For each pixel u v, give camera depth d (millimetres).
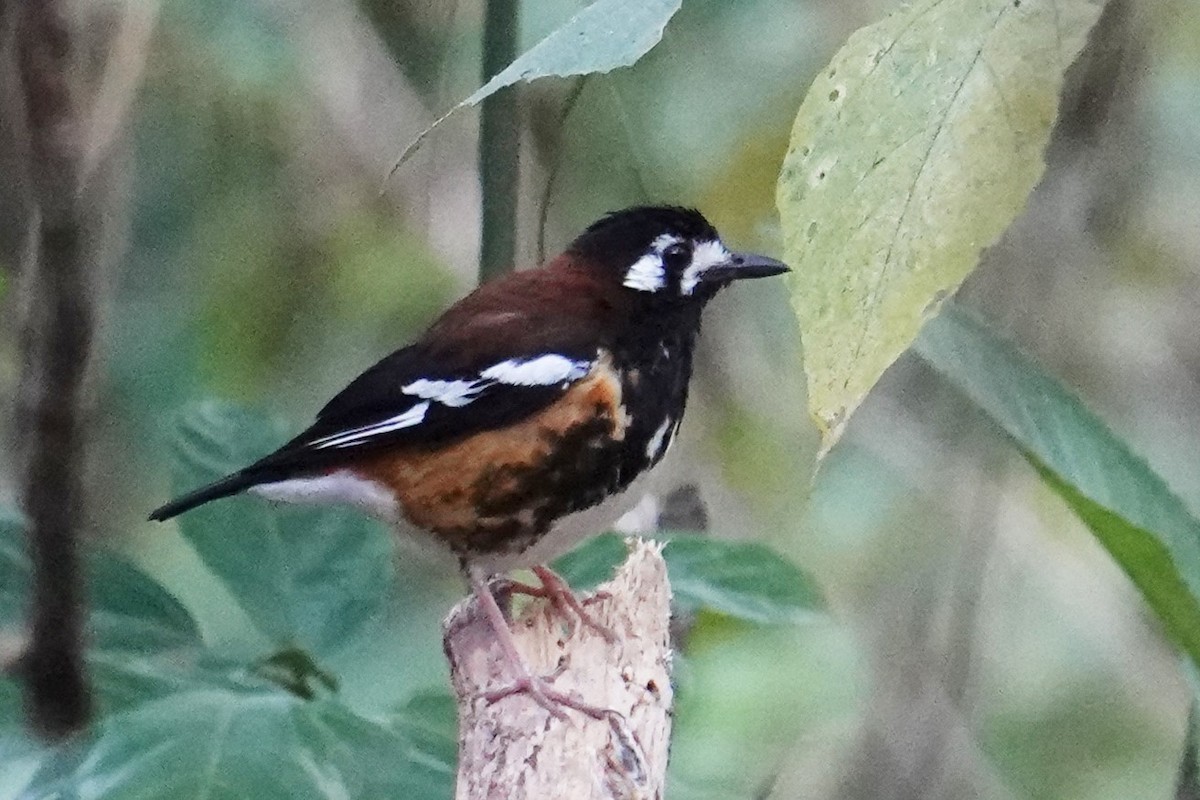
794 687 8203
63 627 4523
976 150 3322
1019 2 3348
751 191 8641
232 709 4922
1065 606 11305
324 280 9836
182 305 9359
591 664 6359
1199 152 9367
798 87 8727
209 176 9391
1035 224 8977
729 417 10492
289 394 9648
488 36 7305
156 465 9164
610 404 7250
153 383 9172
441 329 7488
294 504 6730
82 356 4008
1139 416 9906
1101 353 9766
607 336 7383
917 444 10383
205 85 9039
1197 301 9766
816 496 10539
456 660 6688
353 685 6293
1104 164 9094
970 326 4941
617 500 7457
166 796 4516
